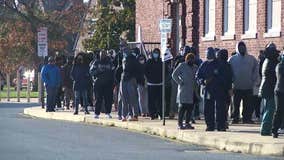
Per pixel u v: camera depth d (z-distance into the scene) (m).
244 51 32.75
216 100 29.42
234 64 32.62
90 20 94.69
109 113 37.59
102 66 36.97
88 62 40.50
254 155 24.52
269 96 27.06
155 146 26.80
